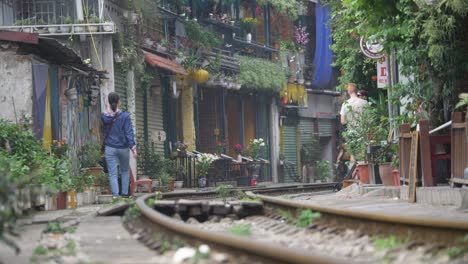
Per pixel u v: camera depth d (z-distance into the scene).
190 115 36.34
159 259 7.58
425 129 15.59
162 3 33.91
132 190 21.77
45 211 15.58
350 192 19.94
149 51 32.22
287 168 47.03
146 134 31.88
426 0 16.47
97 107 27.41
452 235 8.28
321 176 48.62
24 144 18.09
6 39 20.84
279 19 46.78
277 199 13.02
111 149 19.64
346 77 28.72
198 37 36.25
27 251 8.52
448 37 16.77
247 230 10.27
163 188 28.22
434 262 7.27
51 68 22.77
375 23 17.55
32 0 27.78
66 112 23.78
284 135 47.00
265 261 6.59
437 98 18.03
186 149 35.38
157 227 9.62
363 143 20.91
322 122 51.62
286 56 45.88
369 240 8.99
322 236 9.87
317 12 47.88
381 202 15.97
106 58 27.84
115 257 7.84
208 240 7.70
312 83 49.91
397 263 7.29
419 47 17.72
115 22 29.42
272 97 45.09
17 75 21.61
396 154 19.69
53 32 27.11
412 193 15.61
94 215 13.42
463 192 13.58
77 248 8.57
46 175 16.66
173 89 33.31
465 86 17.48
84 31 27.25
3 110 21.61
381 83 22.80
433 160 16.14
